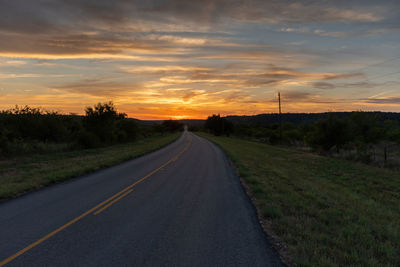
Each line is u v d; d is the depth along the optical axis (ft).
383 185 33.50
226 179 34.65
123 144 106.52
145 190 27.53
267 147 110.32
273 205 21.33
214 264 11.83
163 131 291.99
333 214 19.45
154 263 11.89
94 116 94.48
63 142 81.25
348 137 77.77
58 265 11.68
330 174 41.65
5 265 11.64
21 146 60.95
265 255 12.78
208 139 178.60
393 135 117.08
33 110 75.66
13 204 21.83
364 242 14.32
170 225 17.01
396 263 12.10
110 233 15.52
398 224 17.94
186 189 28.22
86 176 36.22
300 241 14.17
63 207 20.94
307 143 94.79
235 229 16.38
